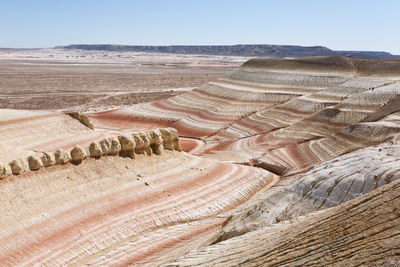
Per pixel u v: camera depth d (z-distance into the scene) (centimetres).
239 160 5116
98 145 3641
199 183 3884
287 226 1838
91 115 9025
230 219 2645
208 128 7669
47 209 2927
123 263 2519
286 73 9531
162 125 8225
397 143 2694
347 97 7300
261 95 8669
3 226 2641
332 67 9269
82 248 2703
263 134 6700
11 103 10719
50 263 2505
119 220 3061
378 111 5975
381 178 2138
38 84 15275
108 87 15050
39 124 5575
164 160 4106
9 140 4947
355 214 1488
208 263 1719
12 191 2914
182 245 2617
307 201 2259
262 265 1463
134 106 9638
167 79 18375
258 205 2416
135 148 3953
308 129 6212
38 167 3186
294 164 4703
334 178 2314
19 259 2467
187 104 9188
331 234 1443
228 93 9181
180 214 3334
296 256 1415
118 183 3488
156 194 3509
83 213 3012
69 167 3375
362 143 4591
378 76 8150
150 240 2833
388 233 1275
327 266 1271
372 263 1175
